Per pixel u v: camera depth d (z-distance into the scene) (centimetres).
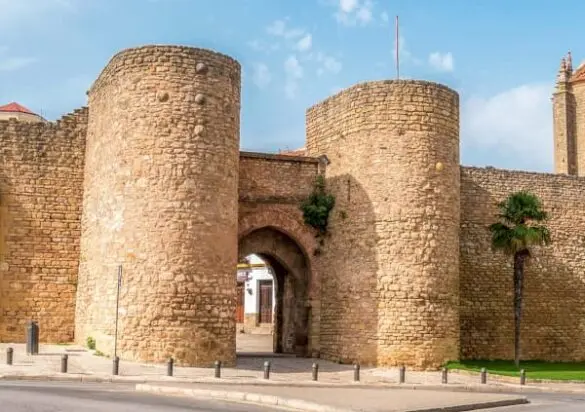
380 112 2909
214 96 2591
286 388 2033
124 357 2436
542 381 2619
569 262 3606
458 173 2973
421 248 2806
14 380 1973
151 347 2425
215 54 2617
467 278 3391
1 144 2925
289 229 3108
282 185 3130
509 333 3434
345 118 3044
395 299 2784
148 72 2559
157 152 2516
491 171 3509
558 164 4931
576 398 2188
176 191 2500
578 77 4956
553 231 3591
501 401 1858
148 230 2484
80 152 2989
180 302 2458
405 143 2861
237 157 2683
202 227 2512
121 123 2584
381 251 2828
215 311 2514
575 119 4950
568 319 3575
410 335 2758
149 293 2453
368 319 2831
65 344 2828
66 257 2930
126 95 2583
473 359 3331
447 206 2881
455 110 2975
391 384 2356
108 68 2722
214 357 2498
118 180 2562
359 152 2948
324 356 3023
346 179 3008
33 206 2922
